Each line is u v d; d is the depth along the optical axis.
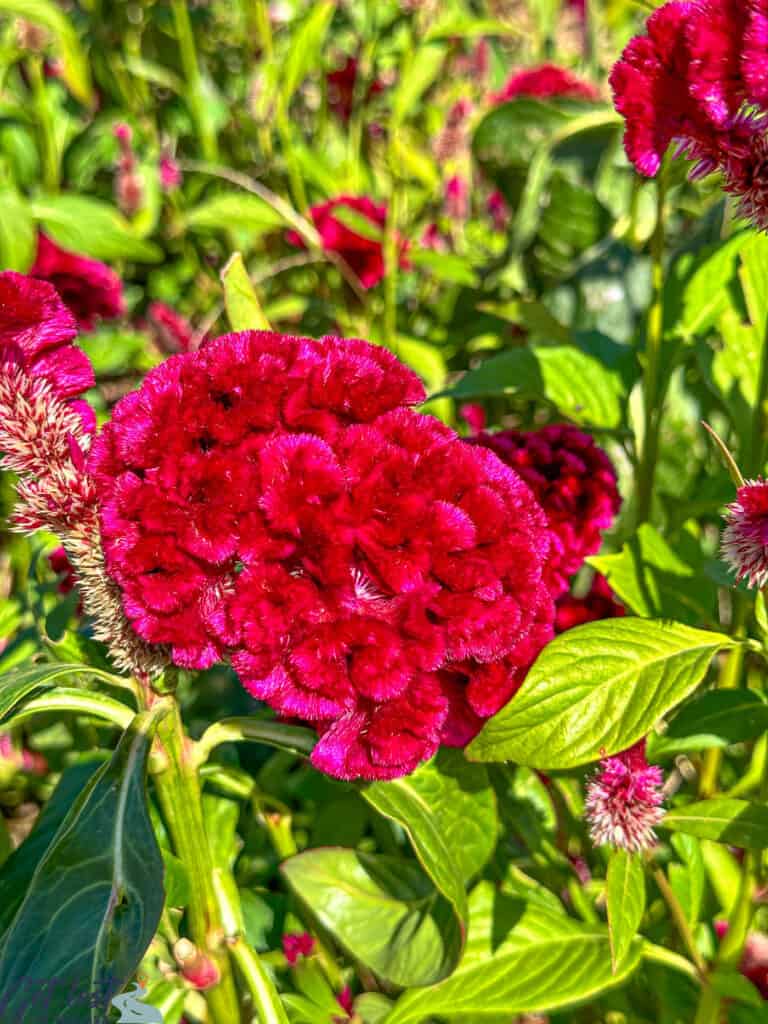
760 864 0.45
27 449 0.34
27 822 0.69
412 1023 0.43
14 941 0.34
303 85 1.02
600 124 0.57
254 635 0.33
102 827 0.35
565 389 0.54
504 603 0.35
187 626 0.33
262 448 0.34
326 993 0.47
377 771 0.35
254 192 0.77
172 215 0.91
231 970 0.43
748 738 0.43
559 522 0.47
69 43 0.79
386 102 1.01
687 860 0.46
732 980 0.44
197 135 0.94
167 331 0.83
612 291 0.77
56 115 0.93
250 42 0.95
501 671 0.37
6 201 0.68
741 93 0.34
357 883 0.44
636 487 0.52
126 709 0.38
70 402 0.37
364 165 0.95
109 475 0.34
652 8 0.46
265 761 0.58
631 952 0.44
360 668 0.33
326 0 0.78
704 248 0.53
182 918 0.45
